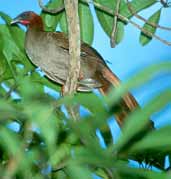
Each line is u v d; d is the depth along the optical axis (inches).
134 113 182.4
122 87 181.0
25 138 203.5
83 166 196.2
